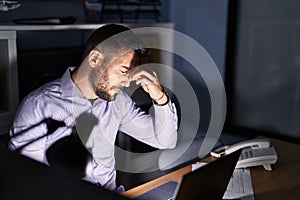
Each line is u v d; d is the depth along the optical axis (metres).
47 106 1.42
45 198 0.42
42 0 2.60
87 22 2.70
